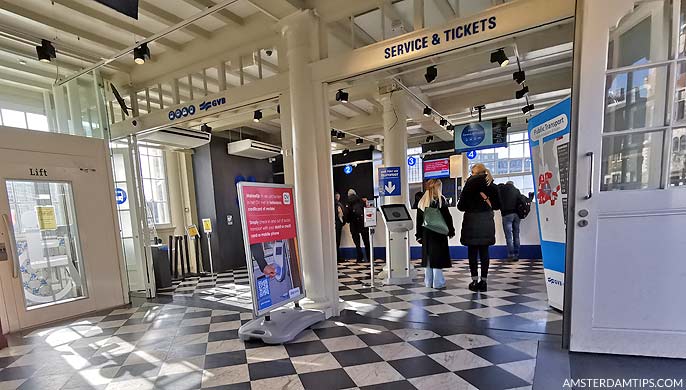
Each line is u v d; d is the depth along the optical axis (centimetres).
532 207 671
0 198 349
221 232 694
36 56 398
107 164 445
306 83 321
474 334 272
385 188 500
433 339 266
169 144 579
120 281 439
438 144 1037
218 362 245
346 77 313
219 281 576
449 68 433
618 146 211
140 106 572
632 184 213
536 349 237
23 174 368
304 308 327
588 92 210
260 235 284
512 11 239
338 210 738
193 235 624
